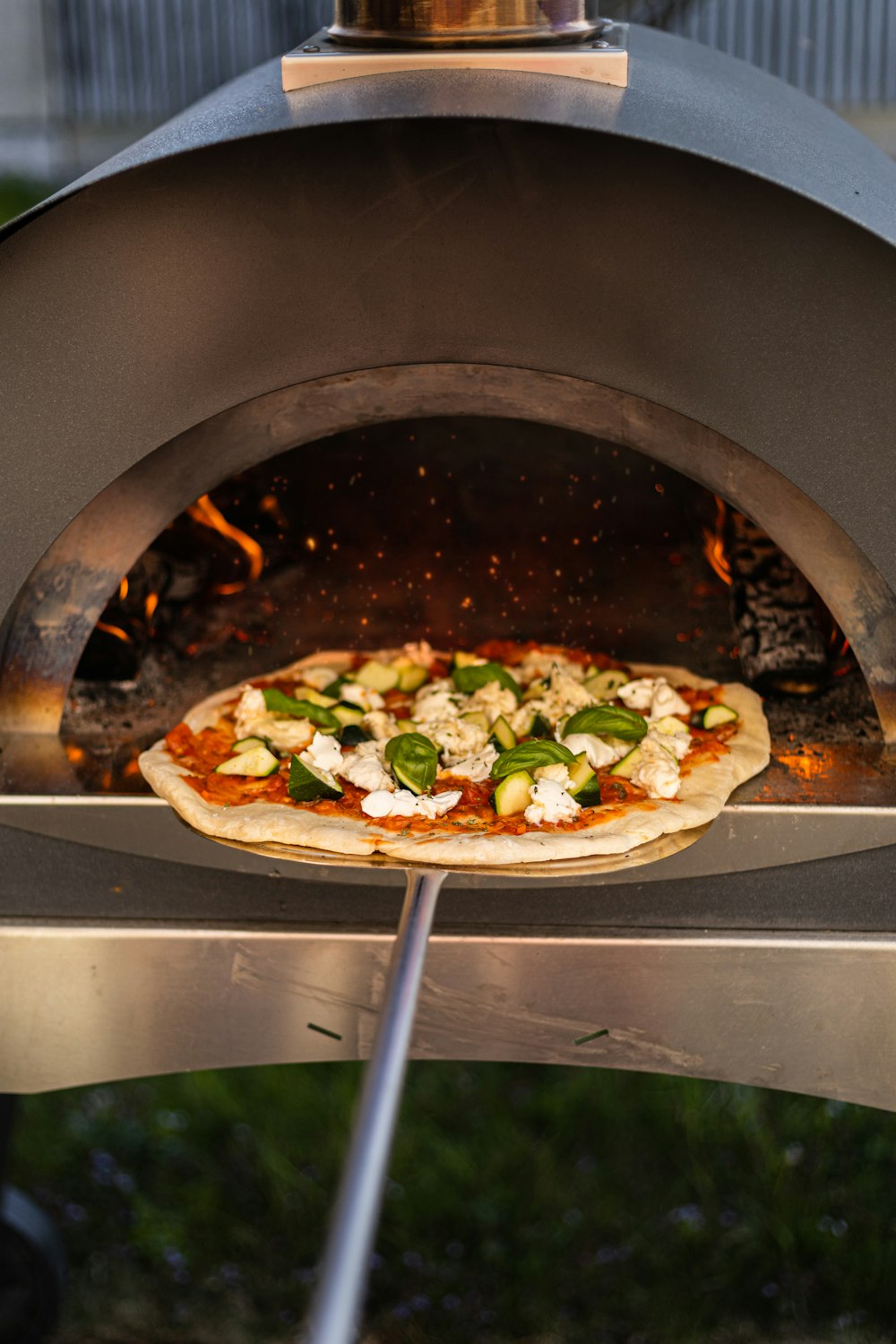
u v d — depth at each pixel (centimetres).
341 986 98
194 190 92
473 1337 127
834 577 99
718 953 97
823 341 92
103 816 96
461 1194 137
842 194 91
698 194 90
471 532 117
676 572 117
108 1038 100
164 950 98
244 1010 99
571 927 97
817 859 95
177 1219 137
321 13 477
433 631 119
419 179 91
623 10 136
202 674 114
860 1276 129
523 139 90
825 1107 141
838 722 107
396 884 96
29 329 94
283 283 93
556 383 97
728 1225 133
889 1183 136
